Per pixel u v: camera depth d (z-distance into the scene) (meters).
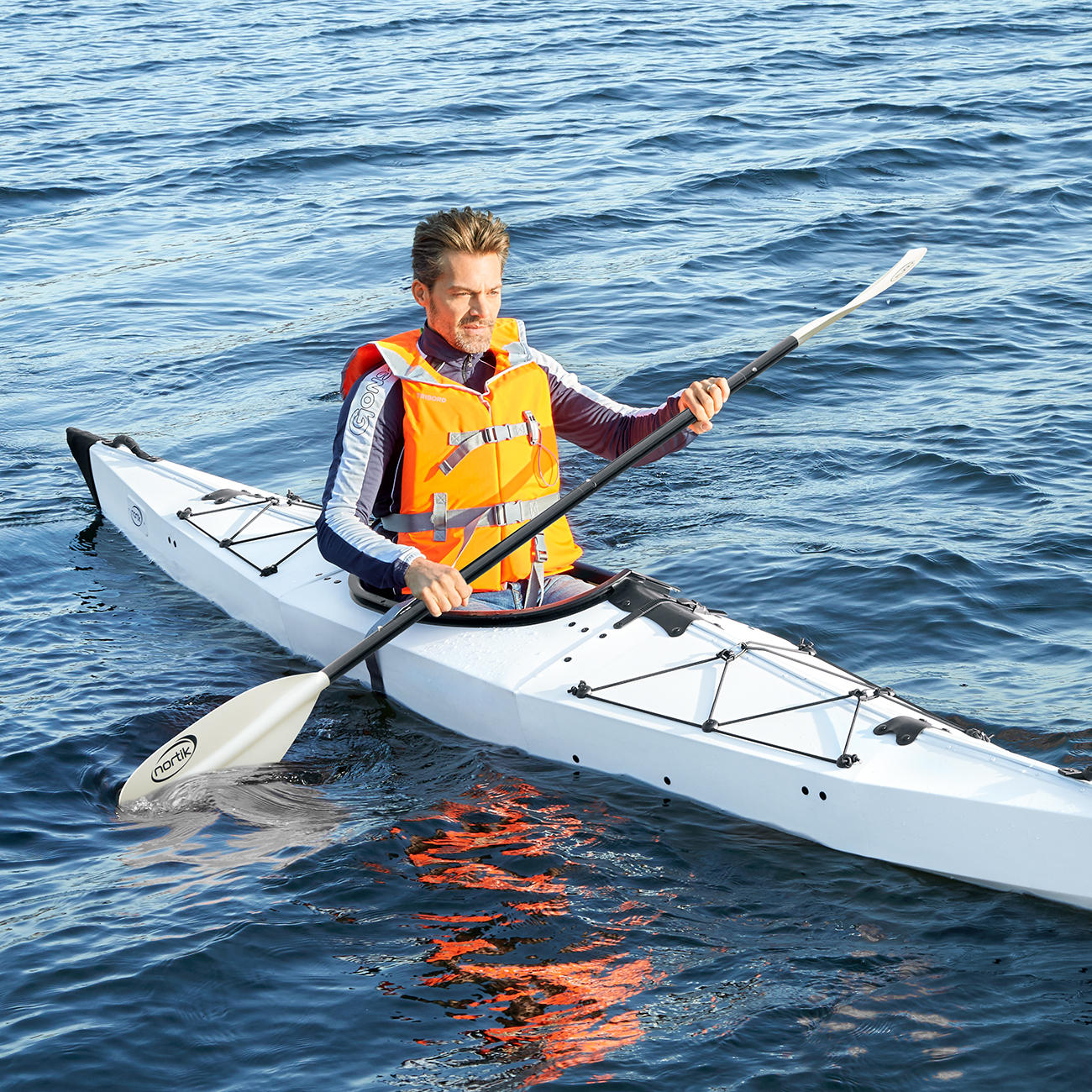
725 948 2.72
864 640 4.05
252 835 3.19
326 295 8.12
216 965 2.67
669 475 5.49
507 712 3.60
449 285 3.48
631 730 3.37
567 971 2.65
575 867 3.02
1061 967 2.64
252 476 5.66
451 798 3.36
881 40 14.96
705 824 3.22
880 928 2.79
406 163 11.05
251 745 3.52
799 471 5.43
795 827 3.16
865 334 6.98
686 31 16.19
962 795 2.94
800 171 10.15
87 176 10.97
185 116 12.92
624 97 12.92
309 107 13.08
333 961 2.69
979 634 4.05
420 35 16.92
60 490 5.63
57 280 8.62
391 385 3.62
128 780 3.32
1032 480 5.14
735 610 4.27
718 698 3.38
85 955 2.71
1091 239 8.44
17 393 6.79
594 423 3.86
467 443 3.64
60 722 3.73
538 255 8.66
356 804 3.35
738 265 8.28
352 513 3.59
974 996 2.55
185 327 7.69
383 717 3.84
